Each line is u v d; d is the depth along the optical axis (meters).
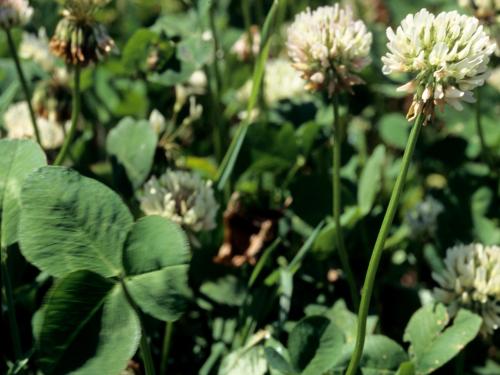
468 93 0.13
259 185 0.23
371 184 0.21
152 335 0.18
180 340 0.20
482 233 0.22
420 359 0.16
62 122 0.25
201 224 0.18
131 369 0.17
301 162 0.24
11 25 0.21
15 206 0.14
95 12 0.19
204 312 0.21
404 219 0.24
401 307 0.20
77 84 0.20
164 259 0.12
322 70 0.17
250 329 0.19
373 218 0.22
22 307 0.18
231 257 0.21
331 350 0.15
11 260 0.17
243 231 0.21
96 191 0.13
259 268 0.19
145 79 0.24
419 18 0.14
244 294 0.20
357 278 0.21
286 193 0.24
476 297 0.17
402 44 0.14
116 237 0.12
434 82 0.13
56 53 0.19
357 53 0.17
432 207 0.23
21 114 0.25
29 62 0.26
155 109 0.26
